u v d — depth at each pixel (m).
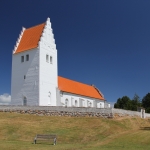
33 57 54.00
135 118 48.38
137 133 32.75
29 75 53.72
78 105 65.06
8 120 39.69
